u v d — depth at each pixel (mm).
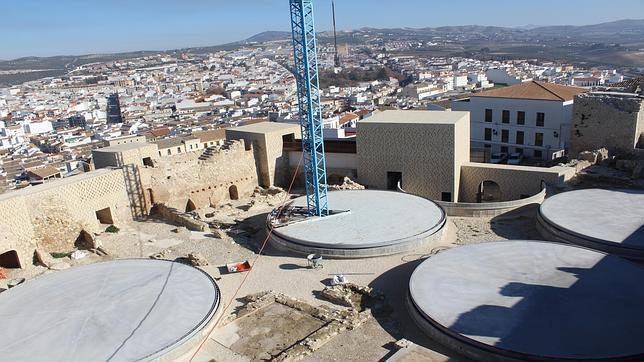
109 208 48312
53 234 43156
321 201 46938
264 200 56656
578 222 39750
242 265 38375
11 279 38062
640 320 26375
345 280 34812
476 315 27766
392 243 39062
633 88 68938
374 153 56469
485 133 81062
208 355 27078
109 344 26891
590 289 29828
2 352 26688
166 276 35062
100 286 33844
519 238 41250
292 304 32000
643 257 34438
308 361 25969
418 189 55594
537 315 27391
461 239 41688
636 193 45688
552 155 71125
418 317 28766
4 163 148375
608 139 56656
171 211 50125
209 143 118938
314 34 41750
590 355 23609
